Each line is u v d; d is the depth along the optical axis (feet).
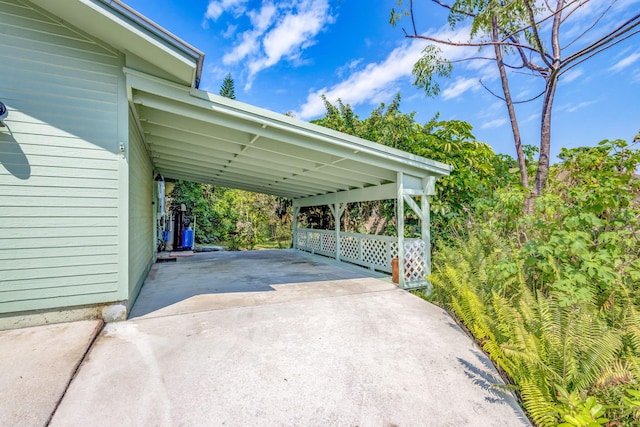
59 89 11.51
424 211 19.61
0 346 9.54
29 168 11.12
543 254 11.75
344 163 19.47
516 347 8.03
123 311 12.34
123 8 10.12
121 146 12.35
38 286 11.24
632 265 11.44
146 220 21.77
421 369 8.96
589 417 5.84
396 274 19.30
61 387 7.50
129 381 8.01
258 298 15.97
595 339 7.97
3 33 10.89
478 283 13.47
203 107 13.07
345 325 12.23
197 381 8.11
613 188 13.03
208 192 52.06
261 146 17.29
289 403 7.32
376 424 6.70
